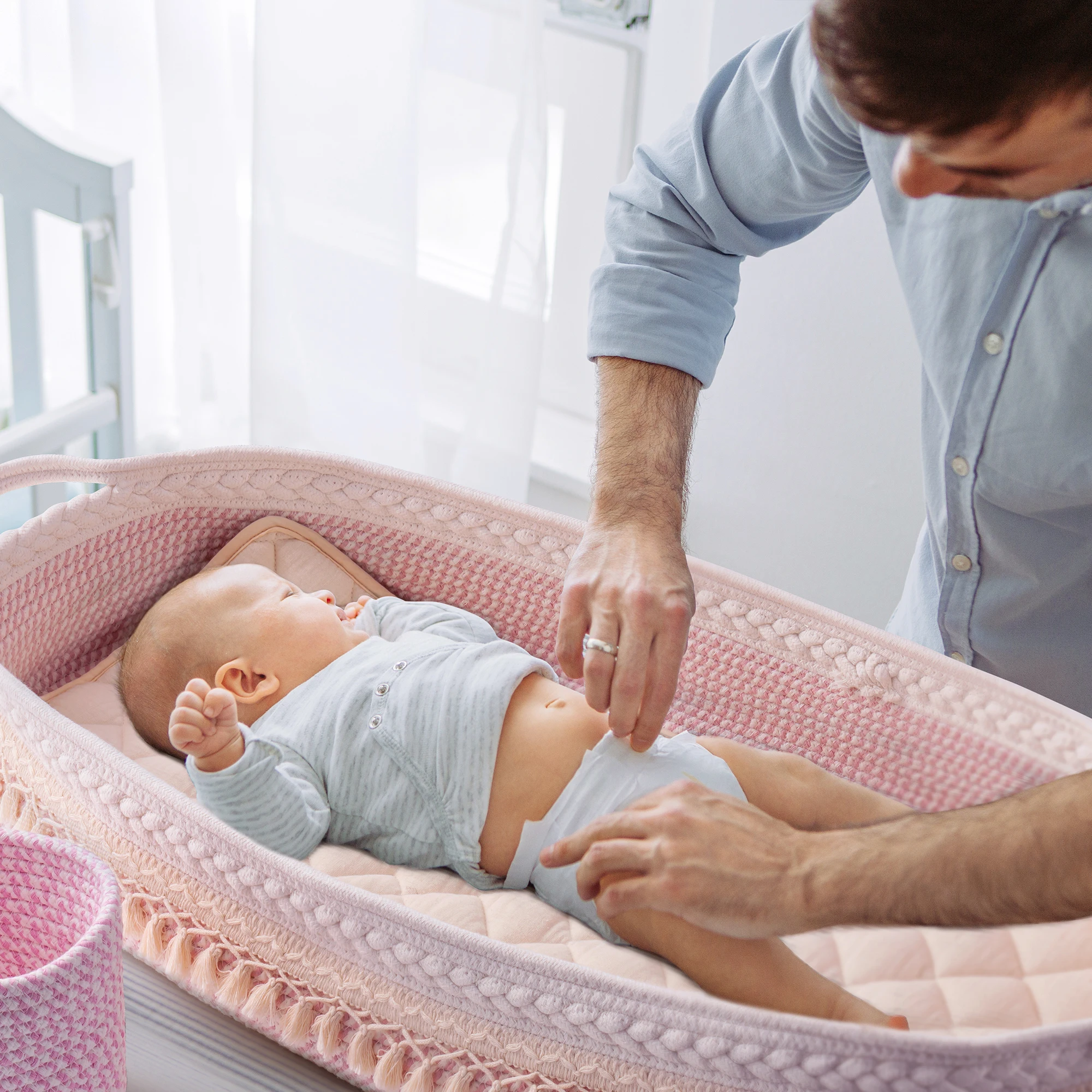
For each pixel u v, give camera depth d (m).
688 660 1.20
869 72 0.50
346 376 1.87
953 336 0.96
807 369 1.78
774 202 1.04
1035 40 0.47
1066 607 1.07
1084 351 0.89
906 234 0.98
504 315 1.80
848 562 1.91
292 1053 0.79
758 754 1.10
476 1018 0.71
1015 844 0.66
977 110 0.50
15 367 1.68
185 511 1.28
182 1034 0.79
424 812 1.09
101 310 1.63
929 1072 0.61
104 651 1.26
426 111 1.73
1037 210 0.85
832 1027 0.62
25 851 0.66
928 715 1.10
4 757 0.88
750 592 1.17
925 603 1.20
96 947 0.61
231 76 1.95
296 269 1.79
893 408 1.74
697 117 1.05
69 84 2.10
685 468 1.04
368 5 1.61
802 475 1.87
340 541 1.34
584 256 2.09
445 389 1.94
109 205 1.55
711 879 0.73
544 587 1.27
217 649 1.21
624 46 1.85
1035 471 0.96
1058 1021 0.90
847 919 0.70
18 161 1.53
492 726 1.10
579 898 0.99
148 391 2.29
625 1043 0.67
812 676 1.15
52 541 1.15
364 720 1.14
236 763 0.98
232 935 0.78
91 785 0.82
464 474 1.91
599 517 0.99
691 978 0.94
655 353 1.05
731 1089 0.65
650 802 0.80
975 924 0.67
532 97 1.68
